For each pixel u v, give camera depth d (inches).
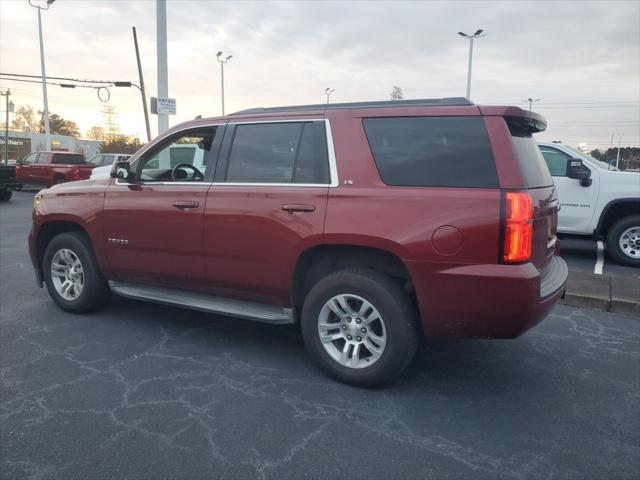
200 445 117.2
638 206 317.7
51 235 214.2
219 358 166.6
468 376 155.6
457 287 128.5
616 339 187.8
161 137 181.5
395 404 137.5
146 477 105.9
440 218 129.5
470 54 1195.3
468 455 114.7
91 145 2600.9
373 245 136.2
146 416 129.5
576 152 327.3
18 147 2190.0
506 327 128.3
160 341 180.4
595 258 341.7
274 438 120.6
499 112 131.3
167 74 498.6
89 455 112.8
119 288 194.1
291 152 154.2
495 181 127.6
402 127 139.9
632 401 140.8
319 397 140.9
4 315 206.1
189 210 167.0
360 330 144.6
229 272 162.4
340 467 110.0
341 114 149.0
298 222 147.0
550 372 159.2
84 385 145.9
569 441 120.9
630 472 109.2
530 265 127.4
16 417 128.0
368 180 140.3
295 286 154.7
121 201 184.1
